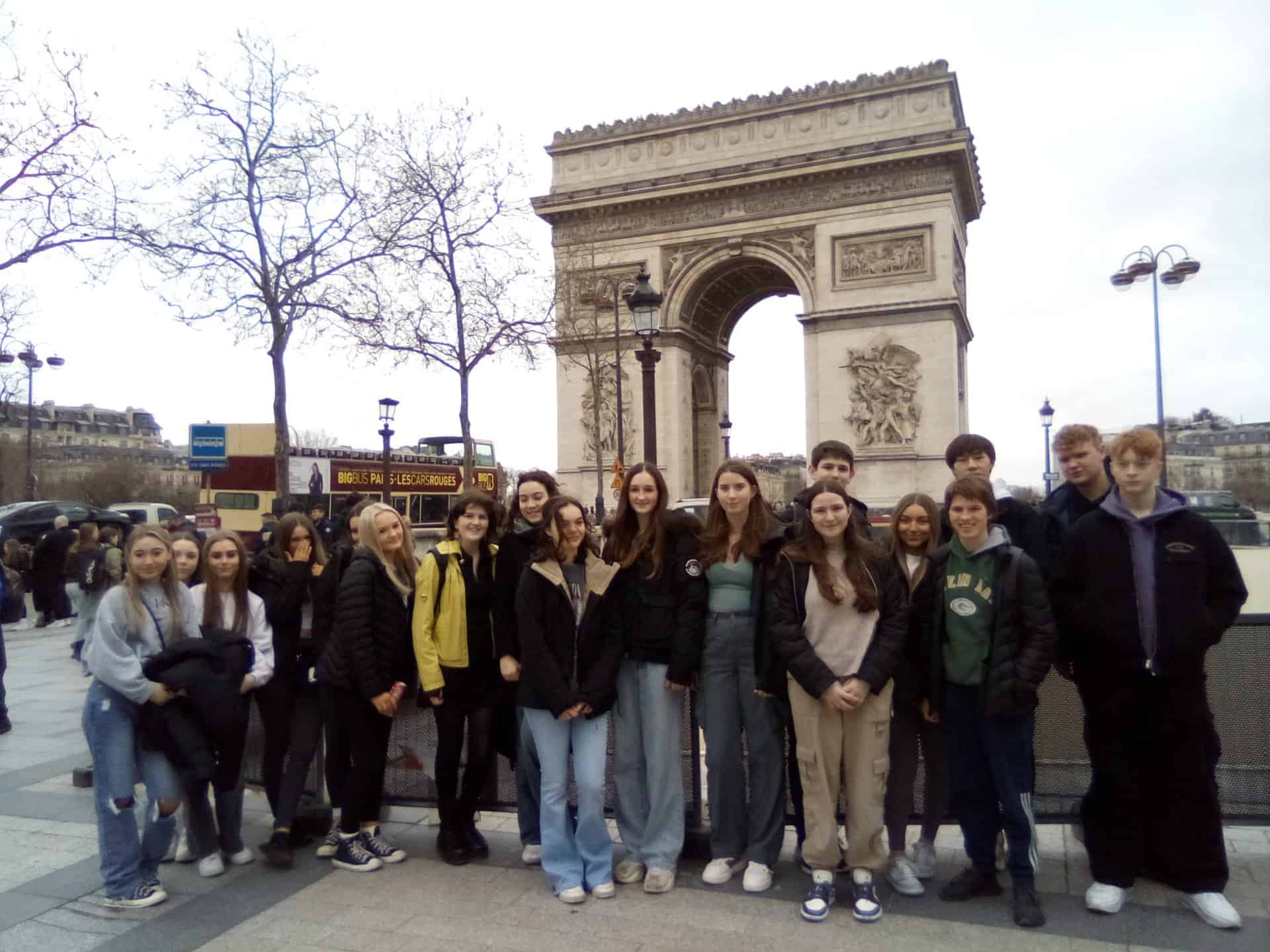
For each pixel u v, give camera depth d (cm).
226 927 354
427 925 352
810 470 450
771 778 386
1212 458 8450
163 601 390
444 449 2919
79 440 8431
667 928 346
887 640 360
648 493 393
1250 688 416
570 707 374
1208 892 346
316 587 443
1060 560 381
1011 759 354
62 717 727
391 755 480
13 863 420
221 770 401
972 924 346
